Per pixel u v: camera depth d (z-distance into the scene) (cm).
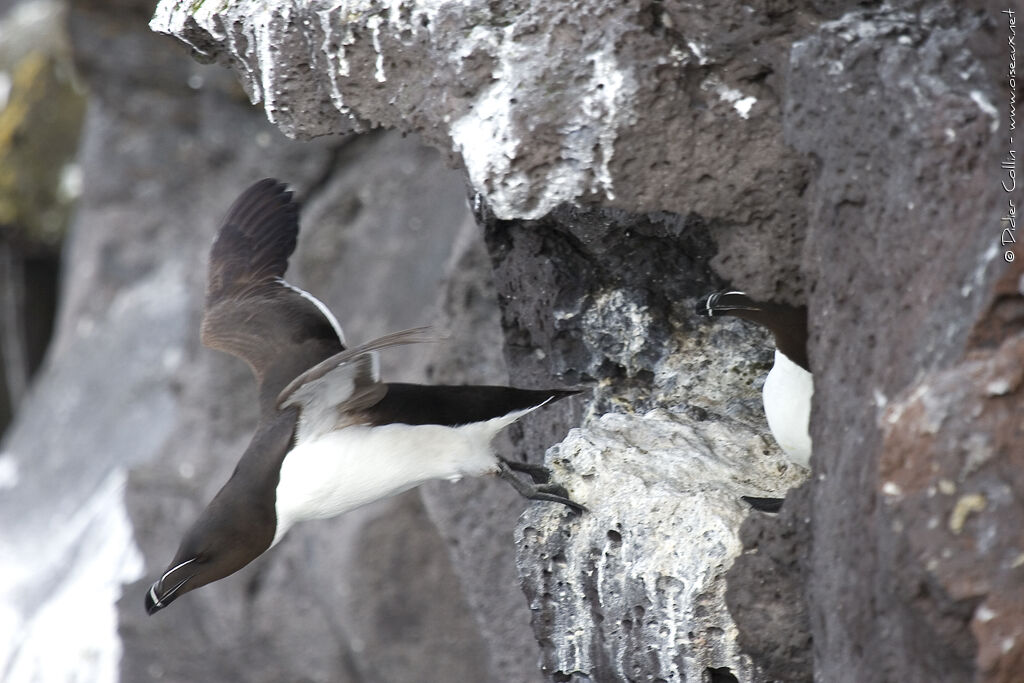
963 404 634
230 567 891
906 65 738
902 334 713
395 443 901
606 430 983
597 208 945
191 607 1983
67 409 2684
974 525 624
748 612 838
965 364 646
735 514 870
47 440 2672
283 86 1004
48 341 3262
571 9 874
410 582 1747
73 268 2761
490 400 941
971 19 736
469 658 1750
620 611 901
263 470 891
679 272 1038
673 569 866
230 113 2236
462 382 1408
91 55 2334
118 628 2038
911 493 641
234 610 1934
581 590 929
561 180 888
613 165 880
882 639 698
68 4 2291
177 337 2533
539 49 880
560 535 937
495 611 1334
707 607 858
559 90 877
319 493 891
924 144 712
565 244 1051
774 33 839
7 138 3112
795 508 823
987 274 649
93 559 2420
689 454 961
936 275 694
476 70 896
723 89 865
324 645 1873
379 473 902
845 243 777
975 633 616
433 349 1426
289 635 1902
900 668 686
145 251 2573
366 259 1989
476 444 939
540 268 1069
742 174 870
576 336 1091
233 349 989
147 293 2595
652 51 862
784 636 829
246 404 2088
